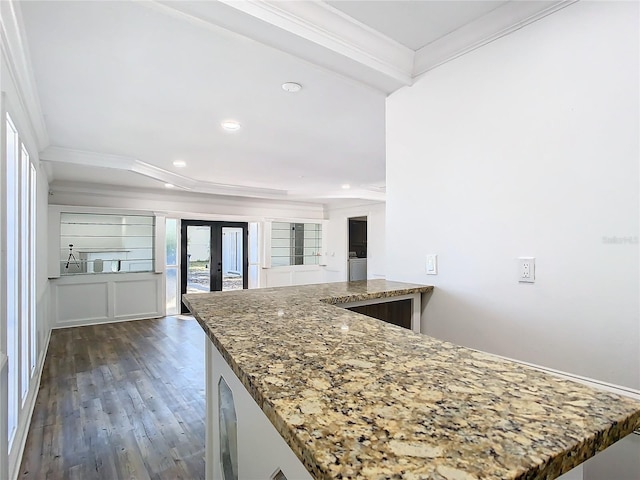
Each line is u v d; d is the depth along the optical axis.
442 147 1.92
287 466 0.71
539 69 1.51
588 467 1.29
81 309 5.70
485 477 0.41
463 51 1.81
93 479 1.96
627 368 1.26
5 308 1.63
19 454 2.12
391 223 2.23
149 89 2.34
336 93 2.43
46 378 3.48
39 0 1.46
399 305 2.02
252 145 3.70
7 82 1.69
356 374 0.73
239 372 0.77
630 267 1.26
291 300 1.64
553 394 0.64
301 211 8.35
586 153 1.37
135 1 1.38
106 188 5.89
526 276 1.55
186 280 6.99
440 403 0.60
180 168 4.82
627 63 1.27
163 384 3.35
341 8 1.62
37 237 3.42
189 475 2.01
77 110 2.66
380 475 0.41
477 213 1.75
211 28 1.54
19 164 2.16
